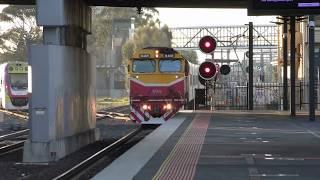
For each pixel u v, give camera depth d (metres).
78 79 32.03
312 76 40.75
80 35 33.84
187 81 52.09
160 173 19.44
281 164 21.23
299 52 66.06
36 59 27.73
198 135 31.75
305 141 28.92
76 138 31.41
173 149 25.72
